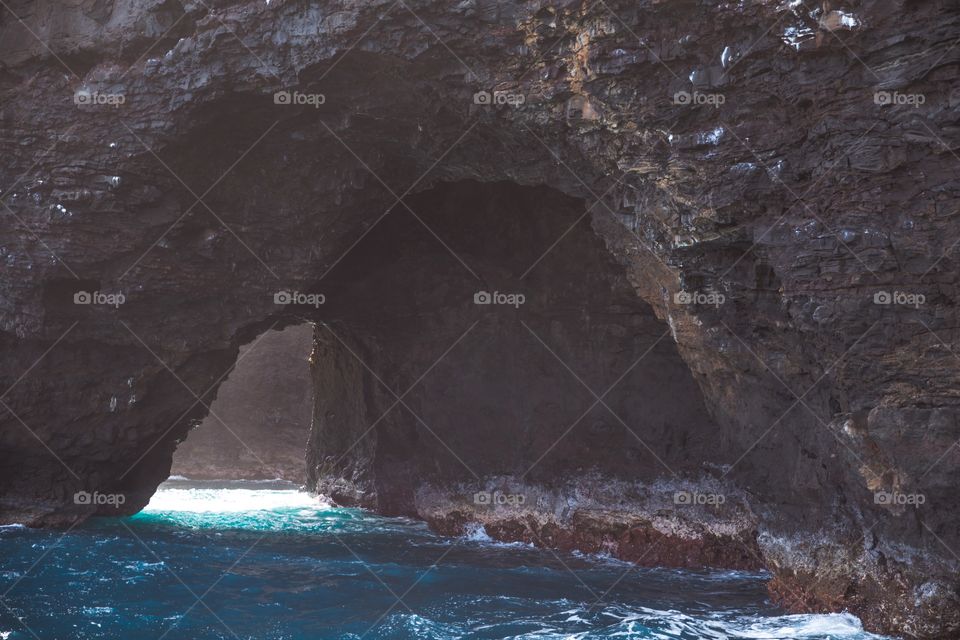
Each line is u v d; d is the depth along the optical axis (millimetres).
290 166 14219
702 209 10039
